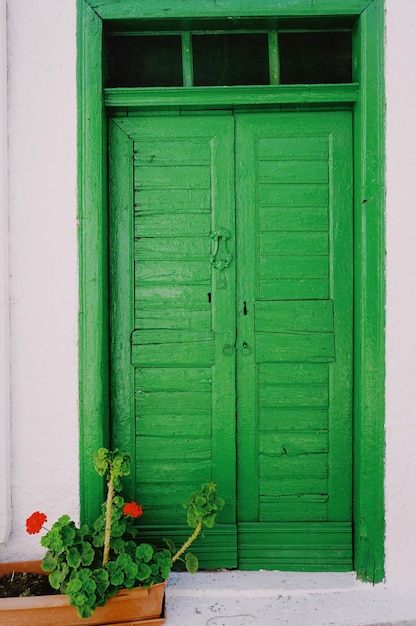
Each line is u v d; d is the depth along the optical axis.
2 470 2.86
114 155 3.05
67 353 2.92
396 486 2.94
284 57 3.07
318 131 3.06
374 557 2.95
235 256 3.08
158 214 3.08
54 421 2.93
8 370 2.88
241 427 3.11
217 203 3.07
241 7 2.87
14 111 2.87
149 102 2.96
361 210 2.92
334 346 3.09
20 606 2.50
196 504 2.68
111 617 2.61
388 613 2.77
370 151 2.88
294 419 3.11
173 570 3.08
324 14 2.87
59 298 2.91
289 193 3.07
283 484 3.12
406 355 2.92
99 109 2.88
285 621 2.71
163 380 3.10
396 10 2.85
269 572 3.09
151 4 2.87
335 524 3.11
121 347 3.09
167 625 2.67
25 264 2.90
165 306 3.09
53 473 2.93
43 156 2.88
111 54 3.08
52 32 2.86
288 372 3.10
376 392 2.92
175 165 3.07
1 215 2.82
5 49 2.83
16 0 2.85
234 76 3.07
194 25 2.97
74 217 2.89
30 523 2.56
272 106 3.04
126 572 2.54
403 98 2.86
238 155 3.06
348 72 3.05
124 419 3.10
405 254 2.90
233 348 3.08
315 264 3.08
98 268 2.90
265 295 3.09
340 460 3.11
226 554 3.09
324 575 3.06
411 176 2.88
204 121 3.05
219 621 2.71
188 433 3.10
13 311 2.90
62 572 2.55
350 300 3.08
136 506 2.71
